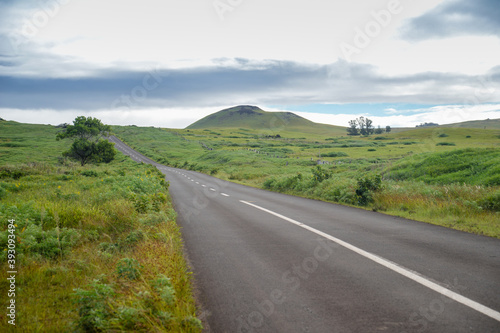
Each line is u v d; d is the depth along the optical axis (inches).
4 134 5428.2
